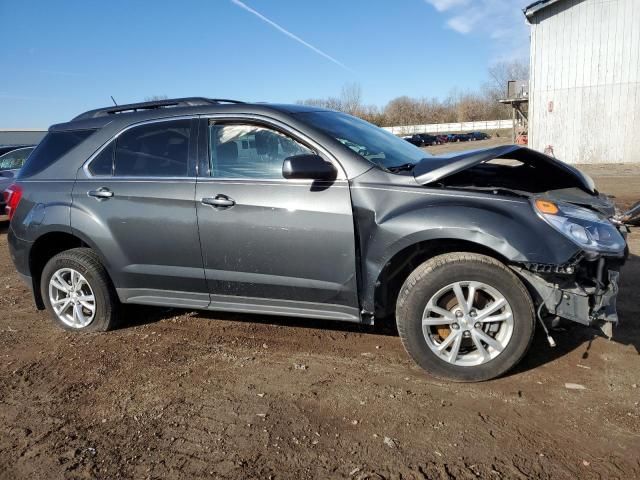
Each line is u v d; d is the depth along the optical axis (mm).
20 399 3473
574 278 3180
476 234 3182
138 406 3309
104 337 4445
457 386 3365
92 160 4387
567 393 3209
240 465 2674
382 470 2590
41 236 4492
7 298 5715
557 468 2553
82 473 2674
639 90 19516
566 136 20922
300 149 3723
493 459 2639
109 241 4219
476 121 87875
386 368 3654
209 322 4676
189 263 3998
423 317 3369
